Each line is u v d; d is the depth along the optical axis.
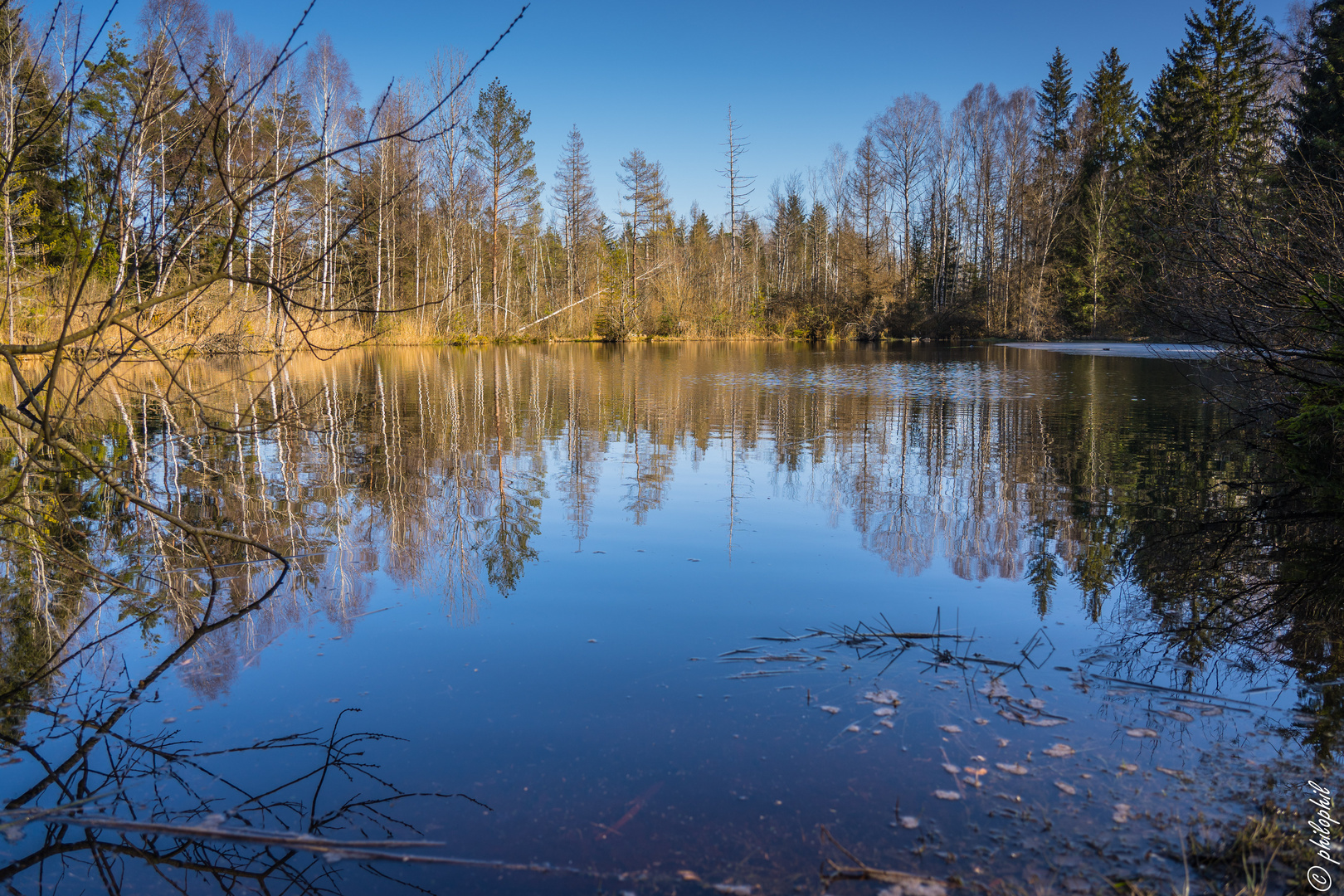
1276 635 2.62
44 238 9.38
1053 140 36.41
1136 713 2.10
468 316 29.62
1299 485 4.96
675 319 35.97
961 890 1.43
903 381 13.47
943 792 1.74
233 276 2.70
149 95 2.55
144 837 1.65
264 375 13.88
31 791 1.80
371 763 1.88
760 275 49.75
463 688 2.28
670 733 2.00
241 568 3.45
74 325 8.28
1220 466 5.62
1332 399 5.71
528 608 2.92
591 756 1.90
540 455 6.36
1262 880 1.44
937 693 2.22
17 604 3.04
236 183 2.71
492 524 4.17
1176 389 11.38
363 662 2.46
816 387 12.48
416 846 1.58
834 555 3.57
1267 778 1.79
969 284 37.00
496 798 1.73
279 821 1.67
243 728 2.07
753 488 5.06
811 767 1.85
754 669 2.38
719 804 1.71
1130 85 33.62
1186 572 3.29
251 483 5.29
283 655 2.53
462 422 8.43
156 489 5.10
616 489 5.03
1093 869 1.48
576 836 1.60
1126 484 5.08
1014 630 2.69
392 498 4.83
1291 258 5.04
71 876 1.54
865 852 1.54
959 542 3.78
